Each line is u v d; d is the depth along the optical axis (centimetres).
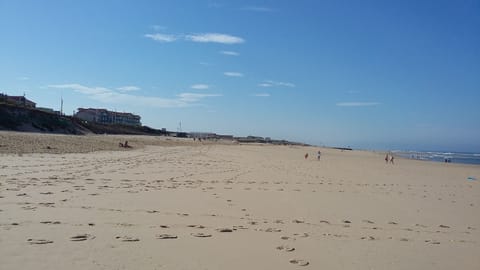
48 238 708
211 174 2267
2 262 568
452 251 782
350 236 870
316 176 2511
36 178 1628
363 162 5188
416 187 2131
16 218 870
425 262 691
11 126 6938
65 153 3206
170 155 4175
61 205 1068
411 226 1044
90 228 807
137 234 777
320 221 1038
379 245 796
